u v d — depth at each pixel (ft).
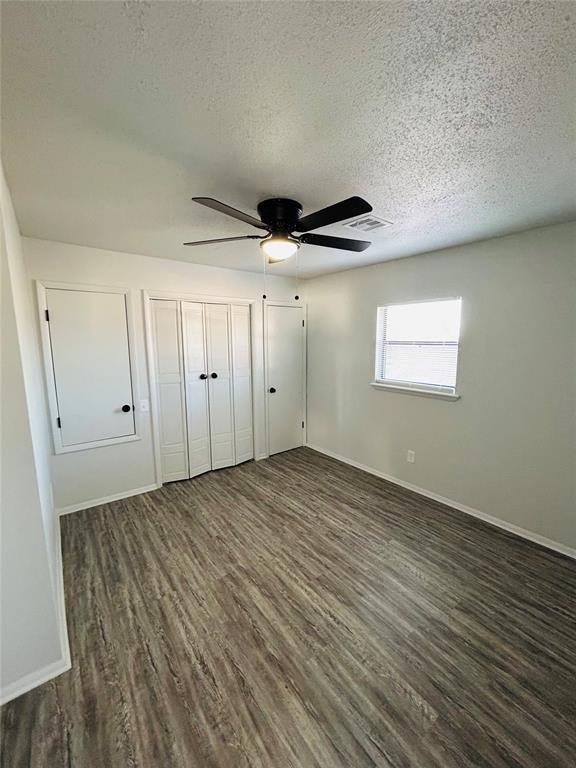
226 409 13.58
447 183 5.78
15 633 4.95
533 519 8.77
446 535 9.02
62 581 7.28
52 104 3.75
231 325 13.33
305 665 5.40
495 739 4.38
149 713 4.70
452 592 6.98
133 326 10.90
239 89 3.58
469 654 5.58
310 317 15.40
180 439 12.37
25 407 4.83
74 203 6.55
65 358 9.77
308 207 6.77
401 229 8.18
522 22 2.82
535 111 3.95
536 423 8.55
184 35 2.93
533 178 5.60
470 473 10.03
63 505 10.15
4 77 3.31
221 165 5.16
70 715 4.68
